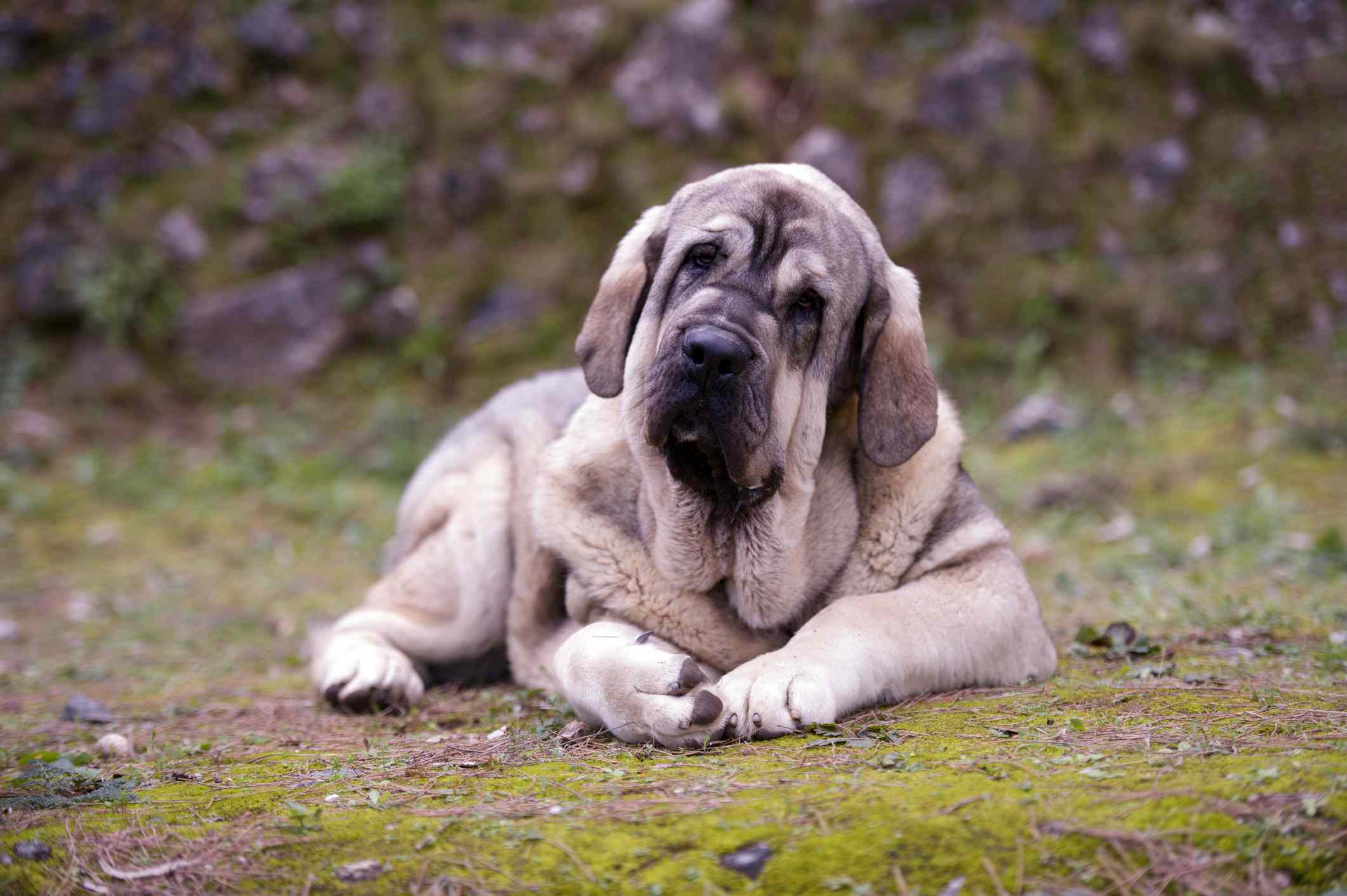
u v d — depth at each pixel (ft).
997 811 10.76
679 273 16.03
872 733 13.80
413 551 21.21
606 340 17.10
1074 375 46.24
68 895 10.62
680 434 15.05
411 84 52.90
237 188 50.47
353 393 48.65
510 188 51.60
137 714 20.20
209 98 51.93
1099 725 13.93
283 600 33.06
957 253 48.80
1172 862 9.97
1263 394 42.91
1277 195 48.26
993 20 51.13
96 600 33.19
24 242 49.16
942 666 15.81
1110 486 37.60
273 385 48.60
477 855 10.78
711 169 51.24
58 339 48.62
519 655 19.40
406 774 13.61
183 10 52.47
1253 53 50.26
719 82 52.06
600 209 51.39
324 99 52.54
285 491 42.83
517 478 19.99
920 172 49.70
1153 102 50.14
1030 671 16.92
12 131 50.75
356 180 50.78
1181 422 41.93
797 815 10.96
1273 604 22.59
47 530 39.40
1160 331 46.65
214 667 25.67
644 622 16.58
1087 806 10.82
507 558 19.94
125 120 51.11
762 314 15.16
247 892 10.47
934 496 16.93
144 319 48.47
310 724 17.95
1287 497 34.47
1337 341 45.39
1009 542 17.71
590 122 52.06
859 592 16.74
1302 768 11.32
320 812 11.89
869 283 16.52
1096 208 48.88
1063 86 50.44
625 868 10.33
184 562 37.06
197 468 44.42
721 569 16.15
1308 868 9.86
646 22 53.01
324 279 49.83
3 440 44.65
